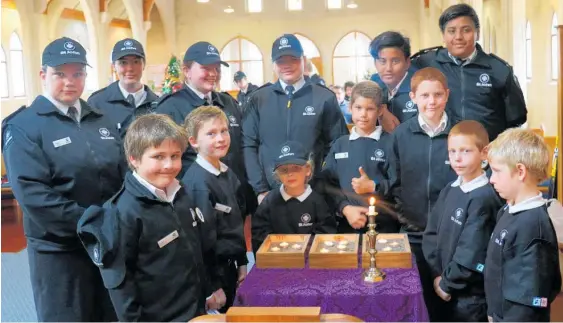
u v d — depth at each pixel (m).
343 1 22.48
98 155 2.98
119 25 23.30
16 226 7.05
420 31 21.62
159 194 2.44
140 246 2.38
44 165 2.81
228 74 23.52
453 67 3.44
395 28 22.20
